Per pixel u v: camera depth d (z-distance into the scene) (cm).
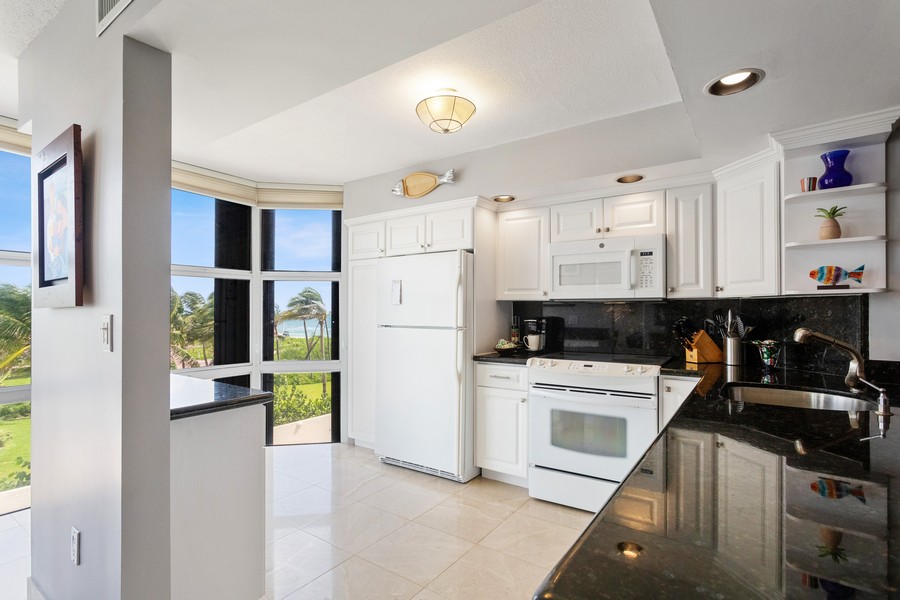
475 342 323
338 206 406
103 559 143
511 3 124
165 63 147
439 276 319
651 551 53
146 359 140
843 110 183
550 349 348
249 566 174
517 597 188
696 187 269
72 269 155
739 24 129
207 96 177
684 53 144
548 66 211
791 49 141
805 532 58
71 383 164
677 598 44
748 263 236
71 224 154
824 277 205
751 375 229
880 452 96
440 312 319
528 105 250
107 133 144
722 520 62
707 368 254
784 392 197
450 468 312
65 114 170
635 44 193
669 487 76
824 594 44
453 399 312
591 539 57
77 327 161
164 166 145
